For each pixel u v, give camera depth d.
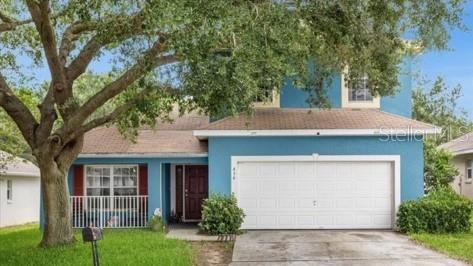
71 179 19.66
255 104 19.69
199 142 19.89
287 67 10.41
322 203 18.19
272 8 10.26
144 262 11.93
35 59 15.80
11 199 25.30
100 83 19.88
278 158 18.12
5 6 14.73
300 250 14.04
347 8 11.96
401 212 17.30
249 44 9.66
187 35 9.07
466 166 29.80
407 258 12.89
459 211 16.89
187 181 21.62
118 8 10.51
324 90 17.02
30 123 13.96
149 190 19.09
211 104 10.45
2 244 15.88
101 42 11.29
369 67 14.12
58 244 14.24
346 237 16.17
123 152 18.94
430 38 13.19
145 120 14.06
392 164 18.11
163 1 8.89
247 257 13.20
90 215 19.17
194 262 12.76
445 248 13.96
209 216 17.12
